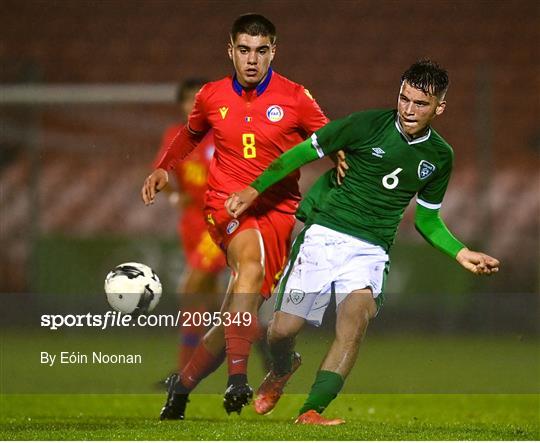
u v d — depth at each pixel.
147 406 22.84
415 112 17.39
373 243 18.62
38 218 44.47
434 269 42.91
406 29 65.44
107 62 67.31
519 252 53.91
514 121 59.81
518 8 65.56
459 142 58.59
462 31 65.06
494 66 63.47
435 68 17.41
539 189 56.72
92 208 58.53
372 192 18.41
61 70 67.06
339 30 65.75
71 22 68.69
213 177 19.80
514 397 25.75
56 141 58.56
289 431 16.58
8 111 58.19
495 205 56.34
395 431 17.09
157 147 60.09
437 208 18.94
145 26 68.44
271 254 19.98
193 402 23.66
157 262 42.97
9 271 54.97
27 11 68.81
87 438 16.11
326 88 63.66
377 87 63.44
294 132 19.45
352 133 18.09
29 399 23.97
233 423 18.50
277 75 19.58
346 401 24.17
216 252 26.67
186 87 27.48
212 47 67.44
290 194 20.02
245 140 19.30
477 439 16.36
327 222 18.80
